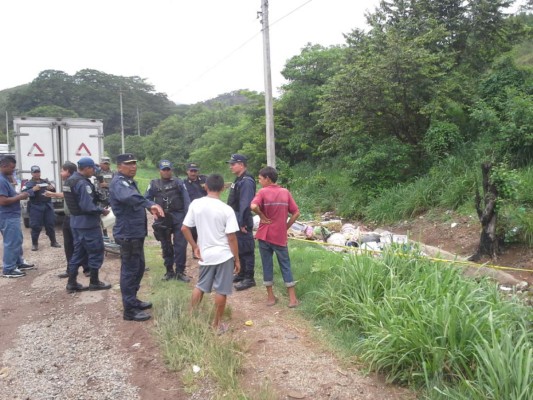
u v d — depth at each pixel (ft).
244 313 17.12
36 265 25.30
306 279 19.61
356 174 39.45
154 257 26.58
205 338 14.01
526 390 9.11
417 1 43.62
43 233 35.60
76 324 16.51
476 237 25.64
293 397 11.34
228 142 98.58
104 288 20.48
